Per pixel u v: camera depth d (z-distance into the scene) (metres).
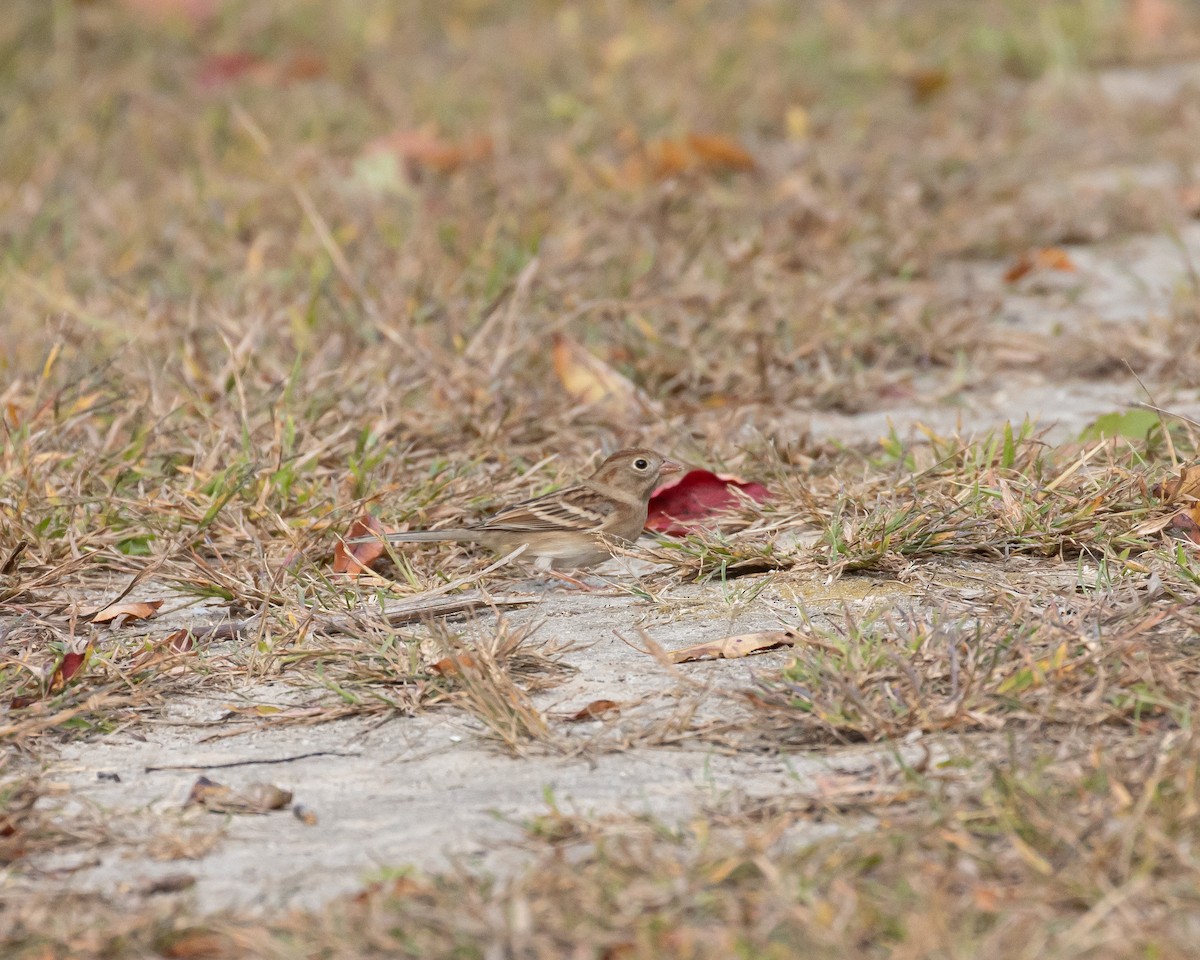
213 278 15.52
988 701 7.37
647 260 15.35
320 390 12.50
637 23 25.06
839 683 7.50
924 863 6.01
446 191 18.03
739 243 15.82
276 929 5.91
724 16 25.97
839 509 9.76
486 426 12.02
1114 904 5.64
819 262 15.81
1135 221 18.11
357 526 10.10
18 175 18.95
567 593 9.73
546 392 12.83
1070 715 7.18
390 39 25.06
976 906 5.73
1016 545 9.52
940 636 7.96
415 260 15.13
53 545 10.05
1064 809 6.28
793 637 8.27
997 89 23.42
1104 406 12.75
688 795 6.92
